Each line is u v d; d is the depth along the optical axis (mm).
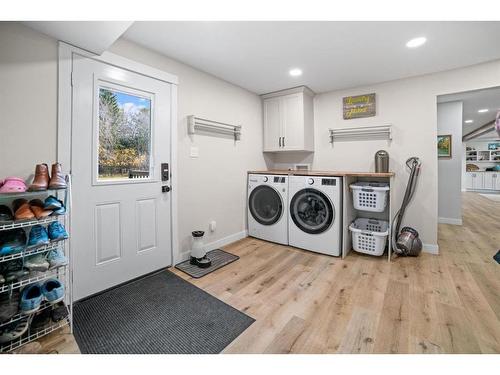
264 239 3307
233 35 1975
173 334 1467
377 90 3115
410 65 2553
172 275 2270
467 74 2570
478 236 3520
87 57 1812
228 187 3166
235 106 3219
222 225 3088
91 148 1857
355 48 2186
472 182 9188
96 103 1876
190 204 2652
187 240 2627
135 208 2150
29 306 1233
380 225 3027
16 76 1493
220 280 2170
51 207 1357
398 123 2988
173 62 2418
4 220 1255
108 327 1525
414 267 2424
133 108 2121
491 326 1506
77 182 1787
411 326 1519
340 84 3168
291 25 1828
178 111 2486
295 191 2969
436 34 1942
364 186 2744
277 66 2598
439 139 4332
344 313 1668
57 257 1382
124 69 2035
